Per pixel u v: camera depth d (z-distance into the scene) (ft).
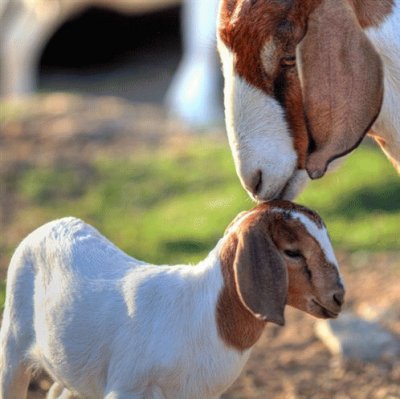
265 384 36.96
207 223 55.62
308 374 37.81
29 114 69.67
